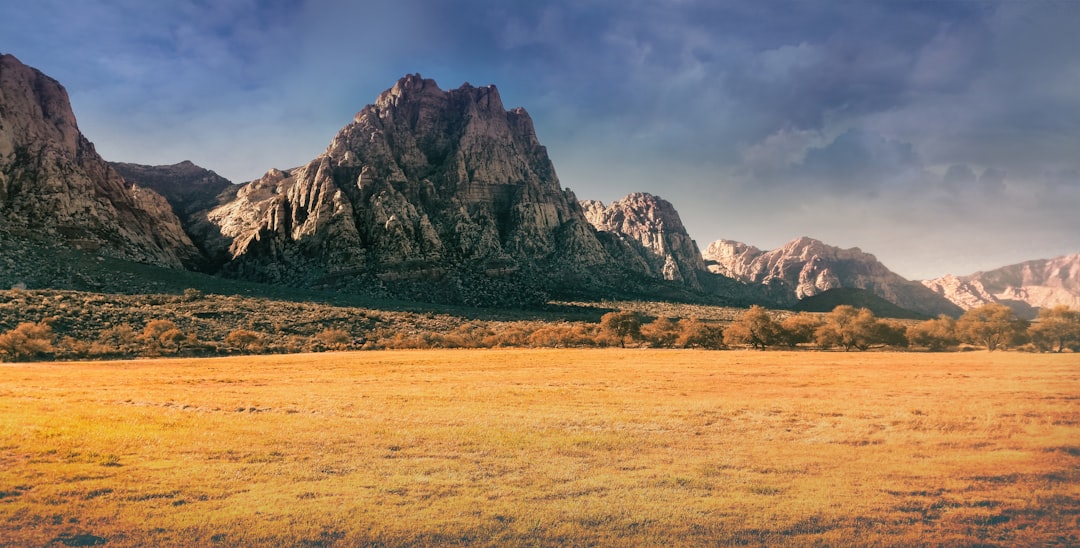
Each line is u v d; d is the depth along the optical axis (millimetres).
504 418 29500
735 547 14180
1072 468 19688
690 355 83625
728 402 35125
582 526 15180
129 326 98125
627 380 49125
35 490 17594
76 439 23797
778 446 23297
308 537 14562
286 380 50000
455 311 174000
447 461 21000
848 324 110625
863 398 36594
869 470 19750
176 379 50562
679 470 19844
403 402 35656
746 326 111688
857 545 14328
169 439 24156
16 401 34969
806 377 50938
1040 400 33750
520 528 15055
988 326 91938
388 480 18766
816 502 16797
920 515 15930
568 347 111375
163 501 16875
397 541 14414
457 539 14516
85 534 14734
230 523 15297
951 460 20812
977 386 41531
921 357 77625
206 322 112000
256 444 23469
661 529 15039
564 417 29750
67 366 66188
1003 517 15914
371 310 150500
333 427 26969
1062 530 15125
